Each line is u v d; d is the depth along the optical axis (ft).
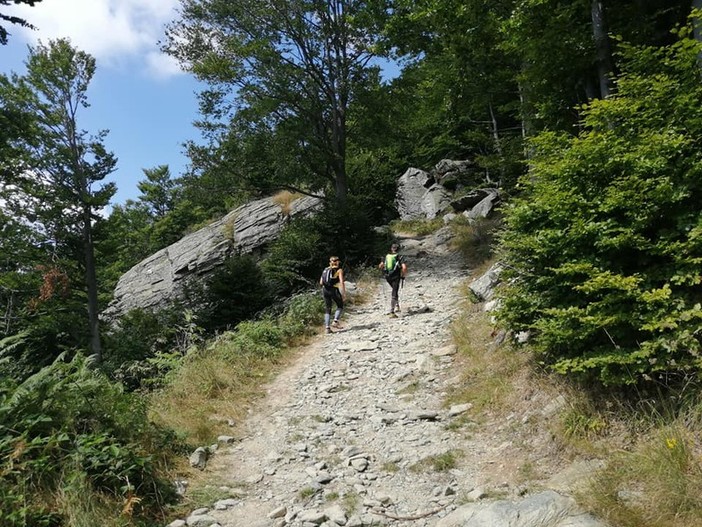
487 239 53.72
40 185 68.28
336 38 62.34
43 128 67.31
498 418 18.30
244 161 61.16
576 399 15.57
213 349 30.09
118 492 13.47
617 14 25.02
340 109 64.54
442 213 77.77
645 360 13.56
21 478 12.34
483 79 44.01
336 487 15.37
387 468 16.34
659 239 14.90
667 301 13.65
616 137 16.74
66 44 68.95
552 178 18.47
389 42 47.91
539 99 30.07
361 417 21.20
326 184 69.62
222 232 76.69
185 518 13.87
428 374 24.75
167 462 16.43
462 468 15.69
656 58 19.06
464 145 84.33
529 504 11.68
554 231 16.44
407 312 37.76
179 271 73.92
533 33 27.53
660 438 12.34
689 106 15.65
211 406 22.38
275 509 14.30
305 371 27.99
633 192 15.03
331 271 35.86
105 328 70.59
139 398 17.57
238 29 60.54
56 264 70.38
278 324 36.24
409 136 75.87
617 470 12.26
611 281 13.94
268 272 50.75
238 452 18.63
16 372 28.14
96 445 14.30
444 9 37.83
